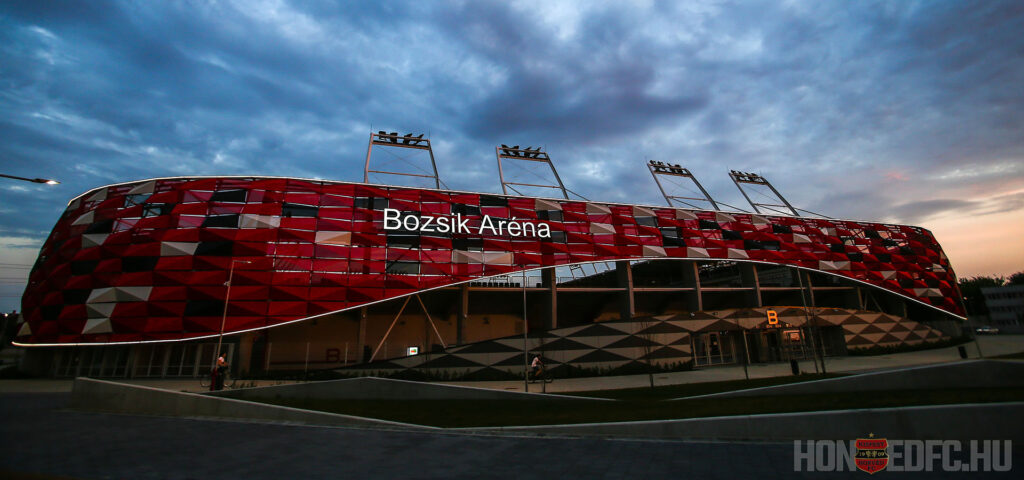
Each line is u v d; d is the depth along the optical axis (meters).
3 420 15.29
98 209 35.94
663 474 8.30
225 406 15.94
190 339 32.84
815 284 56.38
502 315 48.88
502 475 8.55
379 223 39.44
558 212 45.94
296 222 37.34
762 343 41.25
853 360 38.19
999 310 92.69
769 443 10.35
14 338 34.88
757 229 52.22
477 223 42.28
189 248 34.66
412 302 43.66
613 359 35.22
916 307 60.94
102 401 17.39
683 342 37.19
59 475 8.75
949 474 7.74
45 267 36.16
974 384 16.17
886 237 58.72
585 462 9.28
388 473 8.85
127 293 33.16
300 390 21.52
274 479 8.53
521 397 19.67
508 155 51.44
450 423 14.47
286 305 35.00
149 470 9.13
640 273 55.44
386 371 33.00
